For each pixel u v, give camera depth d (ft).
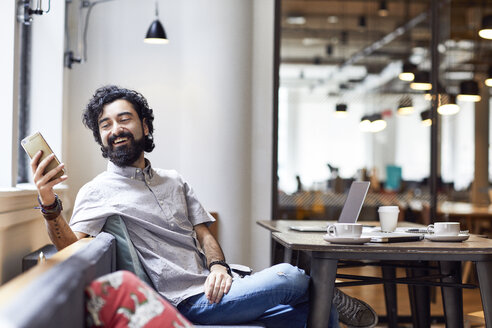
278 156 16.44
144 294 4.33
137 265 7.47
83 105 15.30
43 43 12.96
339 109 17.17
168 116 15.55
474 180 17.37
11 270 8.95
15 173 9.55
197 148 15.35
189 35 15.51
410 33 17.57
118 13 15.53
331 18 17.34
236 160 15.48
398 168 17.37
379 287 16.25
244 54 15.58
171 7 15.62
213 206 15.38
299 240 7.80
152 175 8.32
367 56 17.35
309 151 16.87
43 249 9.59
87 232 7.54
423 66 17.42
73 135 15.20
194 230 8.66
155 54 15.57
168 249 7.85
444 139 17.22
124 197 7.93
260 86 16.39
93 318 4.17
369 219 17.39
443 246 7.40
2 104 9.30
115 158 8.02
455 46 17.31
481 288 7.38
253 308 7.34
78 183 15.17
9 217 8.51
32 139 7.01
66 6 13.53
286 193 16.61
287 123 16.75
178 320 4.36
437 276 9.80
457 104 17.24
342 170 17.13
